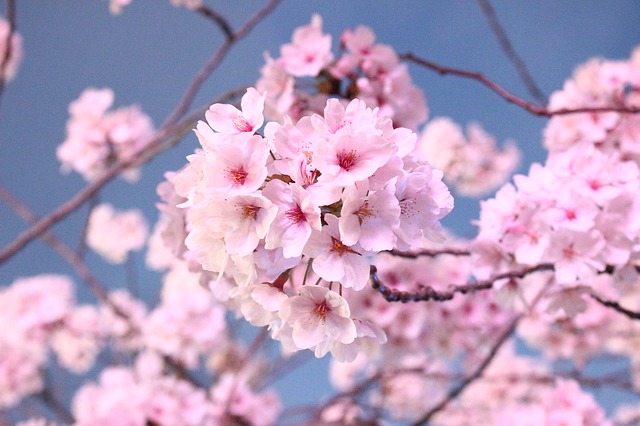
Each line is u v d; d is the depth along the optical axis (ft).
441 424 6.51
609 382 4.94
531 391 6.18
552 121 3.61
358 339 2.54
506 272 2.95
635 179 2.96
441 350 4.66
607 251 2.91
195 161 2.51
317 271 2.47
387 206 2.46
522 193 3.03
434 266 4.43
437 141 6.37
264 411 5.77
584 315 4.83
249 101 2.56
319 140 2.43
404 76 3.49
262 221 2.45
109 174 4.28
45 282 6.92
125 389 5.16
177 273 6.55
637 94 3.53
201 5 4.33
